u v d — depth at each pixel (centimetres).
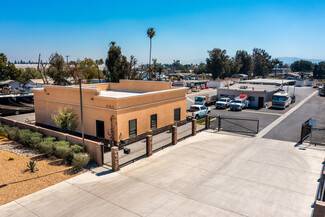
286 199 1144
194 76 12731
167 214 1023
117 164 1464
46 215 1016
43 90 2517
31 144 1831
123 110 1936
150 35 5953
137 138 2108
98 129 2058
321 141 2064
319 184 1293
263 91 3931
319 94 5488
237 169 1490
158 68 6881
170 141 2088
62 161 1596
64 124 2070
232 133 2334
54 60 5188
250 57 13012
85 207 1076
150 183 1308
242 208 1069
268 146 1933
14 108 3406
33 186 1258
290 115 3269
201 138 2170
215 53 10581
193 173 1434
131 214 1023
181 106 2667
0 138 2125
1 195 1162
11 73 8300
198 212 1038
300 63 19562
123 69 5800
